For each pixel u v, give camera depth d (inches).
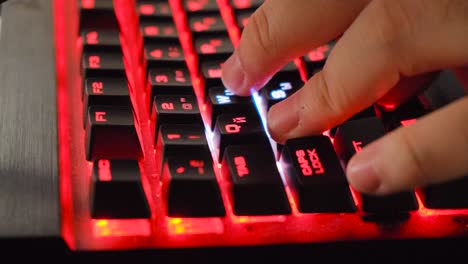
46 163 17.7
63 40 24.7
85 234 16.8
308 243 17.8
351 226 18.5
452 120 16.6
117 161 17.9
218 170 20.1
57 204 16.4
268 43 21.5
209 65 23.5
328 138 20.1
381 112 22.4
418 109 22.4
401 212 18.8
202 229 17.6
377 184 17.1
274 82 23.1
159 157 19.1
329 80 20.1
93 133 18.8
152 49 23.6
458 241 18.7
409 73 20.0
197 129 19.7
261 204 18.2
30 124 19.1
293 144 19.6
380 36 19.5
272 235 17.8
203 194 17.7
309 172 18.7
